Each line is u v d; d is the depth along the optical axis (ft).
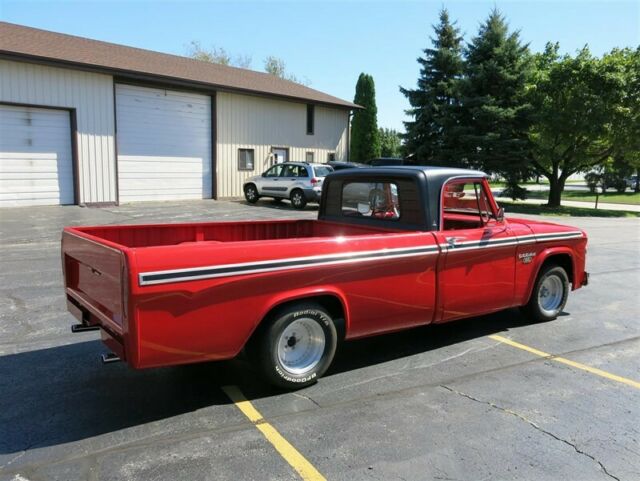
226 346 11.59
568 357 16.20
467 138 84.79
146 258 10.41
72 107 55.83
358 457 10.22
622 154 88.69
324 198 19.60
